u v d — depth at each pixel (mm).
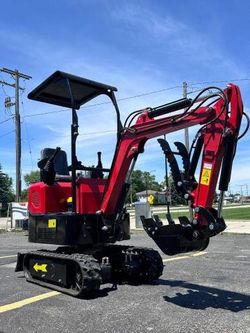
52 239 3092
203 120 2523
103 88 3246
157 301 2725
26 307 2646
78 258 2912
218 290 3004
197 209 2457
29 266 3484
